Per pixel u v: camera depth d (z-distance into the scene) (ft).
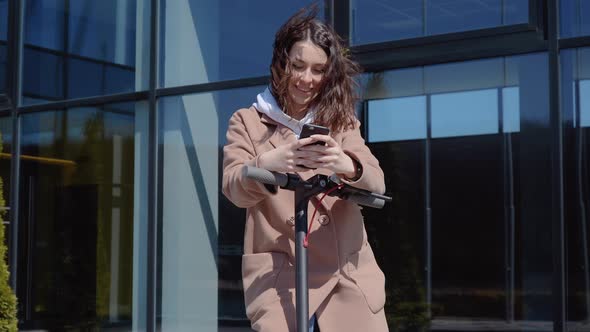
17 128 20.92
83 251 19.49
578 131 13.44
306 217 5.67
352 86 6.38
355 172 5.70
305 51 6.11
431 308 14.61
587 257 13.20
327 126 6.23
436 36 14.29
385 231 15.12
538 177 13.73
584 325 13.17
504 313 13.94
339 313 6.05
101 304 19.06
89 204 19.47
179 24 18.07
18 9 21.13
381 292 6.19
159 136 18.20
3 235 18.43
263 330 5.98
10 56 21.09
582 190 13.33
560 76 13.58
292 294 6.08
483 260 14.17
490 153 14.20
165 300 17.87
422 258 14.75
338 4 15.39
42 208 20.39
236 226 16.93
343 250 6.15
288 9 16.43
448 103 14.56
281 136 6.29
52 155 20.26
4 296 18.04
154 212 18.06
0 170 21.38
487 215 14.16
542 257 13.61
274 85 6.37
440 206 14.61
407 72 14.92
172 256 17.83
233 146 6.31
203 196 17.42
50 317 19.97
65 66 20.10
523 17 13.66
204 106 17.54
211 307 17.17
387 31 14.93
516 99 13.99
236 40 17.15
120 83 18.94
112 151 19.10
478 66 14.32
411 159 14.88
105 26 19.39
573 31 13.58
